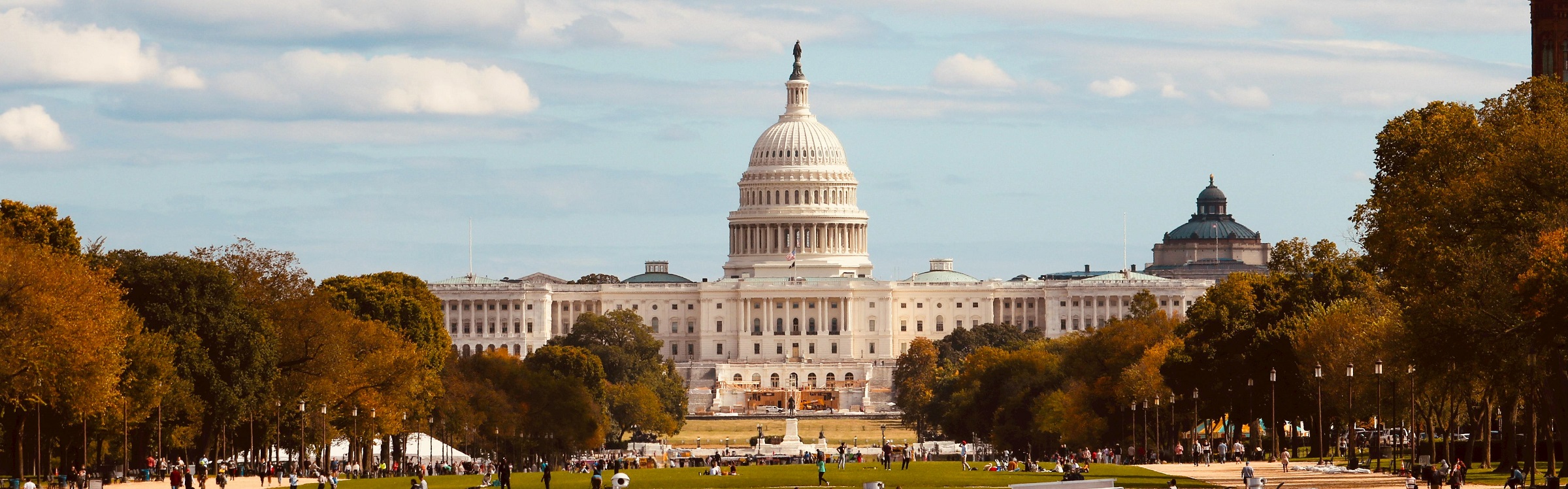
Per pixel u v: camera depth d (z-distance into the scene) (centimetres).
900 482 11788
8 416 12731
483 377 19662
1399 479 11531
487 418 18762
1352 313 13938
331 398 14762
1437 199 10388
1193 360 15750
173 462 15212
